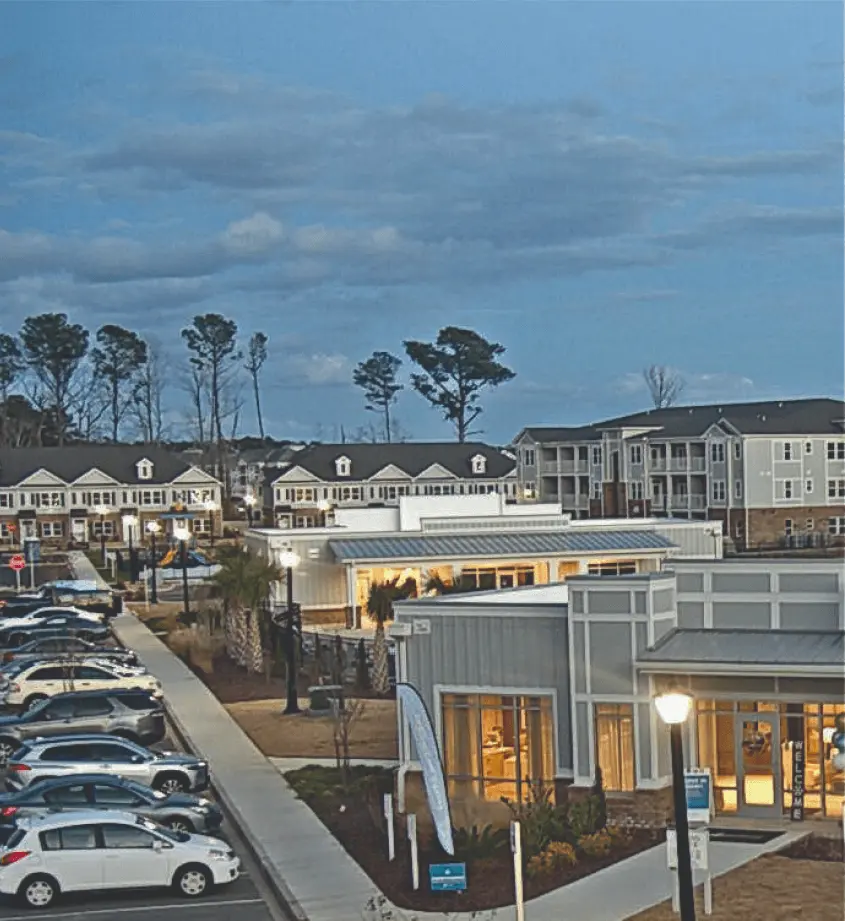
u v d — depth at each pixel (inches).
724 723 1088.8
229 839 1088.2
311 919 869.2
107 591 2672.2
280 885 941.2
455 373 7386.8
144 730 1422.2
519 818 1018.1
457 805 1131.3
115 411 7426.2
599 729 1117.1
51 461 4830.2
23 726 1390.3
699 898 872.9
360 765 1321.4
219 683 1833.2
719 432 4365.2
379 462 5196.9
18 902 912.3
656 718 1093.1
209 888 943.7
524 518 2637.8
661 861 973.2
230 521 5570.9
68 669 1647.4
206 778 1205.7
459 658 1180.5
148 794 1050.1
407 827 1021.8
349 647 2016.5
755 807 1079.6
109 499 4803.2
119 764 1170.6
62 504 4758.9
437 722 1188.5
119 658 1870.1
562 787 1128.2
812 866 936.9
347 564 2405.3
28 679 1631.4
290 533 2439.7
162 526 4771.2
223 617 2117.4
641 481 4618.6
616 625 1110.4
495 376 7386.8
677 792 706.8
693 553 2733.8
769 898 864.9
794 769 1069.8
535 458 5012.3
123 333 7381.9
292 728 1521.9
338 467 5132.9
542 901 890.1
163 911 901.8
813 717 1071.0
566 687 1141.7
